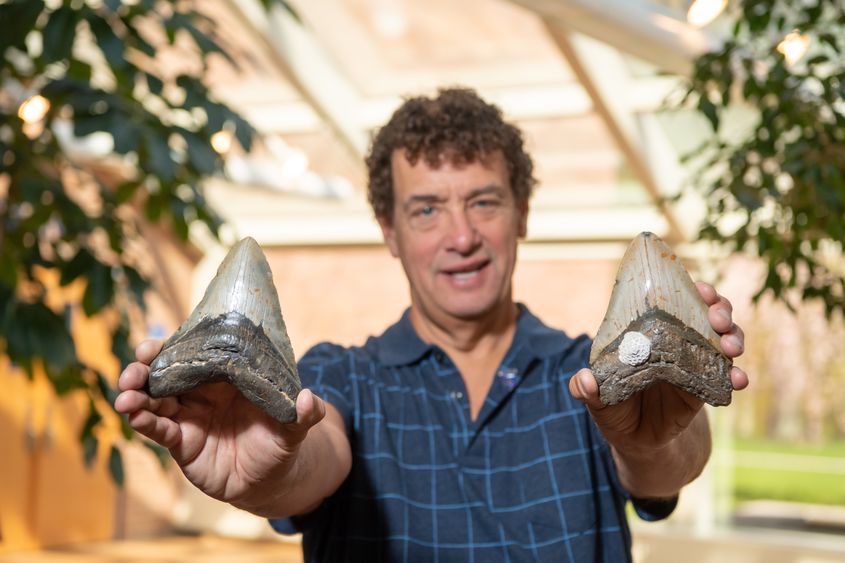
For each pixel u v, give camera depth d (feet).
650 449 4.01
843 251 9.15
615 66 19.72
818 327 34.22
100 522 27.71
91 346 25.88
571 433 5.21
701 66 9.88
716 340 3.63
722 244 10.23
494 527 5.04
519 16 19.54
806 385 35.09
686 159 10.57
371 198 6.06
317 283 29.22
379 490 5.07
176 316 28.86
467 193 5.42
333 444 4.65
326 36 20.93
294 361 3.59
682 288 3.66
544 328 5.57
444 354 5.39
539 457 5.16
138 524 28.94
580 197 25.17
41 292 9.33
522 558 4.99
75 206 9.24
